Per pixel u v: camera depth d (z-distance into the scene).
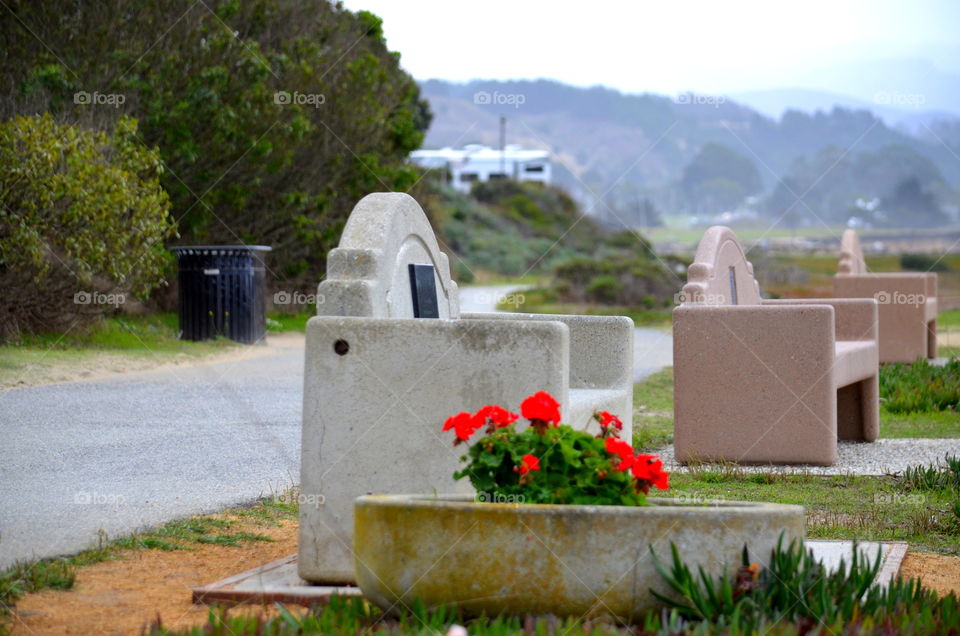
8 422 10.13
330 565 5.14
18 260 15.25
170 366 15.40
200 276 18.73
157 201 16.98
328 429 5.19
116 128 17.64
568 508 4.25
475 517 4.27
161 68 21.44
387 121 28.91
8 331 15.64
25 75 19.39
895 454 10.27
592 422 6.20
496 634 3.95
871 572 4.71
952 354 18.59
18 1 19.69
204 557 5.71
